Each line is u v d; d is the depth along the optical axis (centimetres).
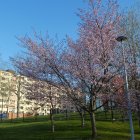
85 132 2777
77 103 2408
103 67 2297
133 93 2470
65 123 3334
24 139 2588
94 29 2395
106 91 2392
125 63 2380
